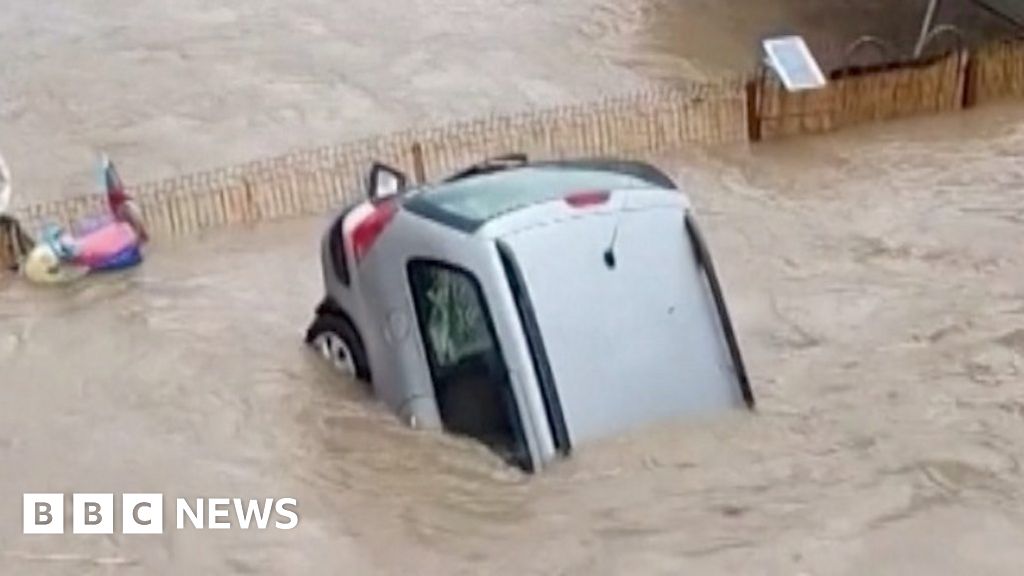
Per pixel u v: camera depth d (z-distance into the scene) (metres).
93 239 36.62
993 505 27.19
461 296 27.77
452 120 45.62
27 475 28.81
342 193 40.47
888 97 45.41
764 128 44.56
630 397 27.67
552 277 27.42
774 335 33.56
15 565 26.27
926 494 27.39
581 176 29.78
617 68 49.75
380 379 29.86
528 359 27.00
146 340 33.69
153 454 29.36
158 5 55.47
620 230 28.11
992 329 33.66
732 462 27.81
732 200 40.94
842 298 35.41
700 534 26.17
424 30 52.97
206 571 25.95
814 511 26.80
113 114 46.38
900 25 53.28
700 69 49.62
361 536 26.53
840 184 41.84
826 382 31.30
